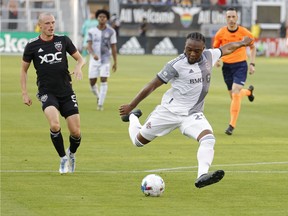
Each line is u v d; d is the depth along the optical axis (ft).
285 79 224.94
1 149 94.63
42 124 119.75
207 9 376.89
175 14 374.63
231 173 79.82
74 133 77.87
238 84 113.09
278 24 387.75
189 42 66.59
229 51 70.08
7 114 132.87
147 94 68.33
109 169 81.56
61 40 77.56
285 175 78.95
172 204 64.85
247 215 61.16
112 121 124.98
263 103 157.99
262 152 94.63
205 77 68.39
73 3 322.34
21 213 60.90
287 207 64.23
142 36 356.38
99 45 141.49
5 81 197.77
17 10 333.01
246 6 386.52
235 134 111.65
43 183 73.51
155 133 70.38
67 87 77.97
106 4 388.16
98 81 203.62
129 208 63.21
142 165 84.28
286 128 119.14
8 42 306.55
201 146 66.74
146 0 381.19
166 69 67.92
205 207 63.87
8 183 73.36
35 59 77.25
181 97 68.59
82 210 62.28
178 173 79.61
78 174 78.54
